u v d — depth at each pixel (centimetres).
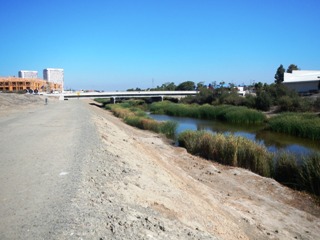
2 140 1205
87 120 2061
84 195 564
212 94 6675
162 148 1853
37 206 512
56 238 399
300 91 6272
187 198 765
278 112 4309
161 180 875
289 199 1043
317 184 1095
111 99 8331
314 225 848
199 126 3444
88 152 949
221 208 862
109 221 464
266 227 794
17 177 688
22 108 3475
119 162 913
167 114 5216
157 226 486
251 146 1466
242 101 5388
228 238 610
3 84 10812
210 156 1590
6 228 436
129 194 627
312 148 2089
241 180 1223
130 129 2753
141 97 8588
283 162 1296
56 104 4688
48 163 808
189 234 501
